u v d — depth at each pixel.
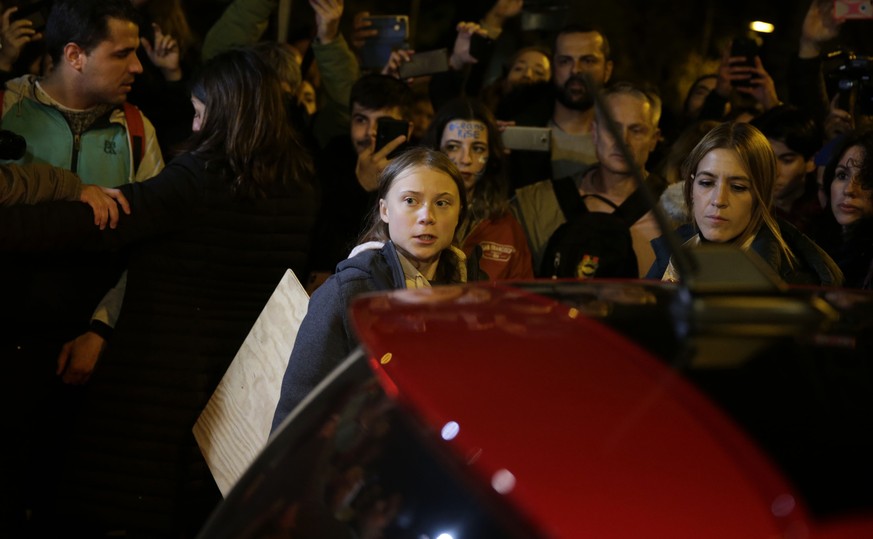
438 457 1.36
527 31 6.51
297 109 4.90
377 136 4.42
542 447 1.32
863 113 4.56
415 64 5.54
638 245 4.59
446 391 1.44
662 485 1.26
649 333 1.59
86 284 3.71
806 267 3.29
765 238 3.21
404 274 2.89
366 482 1.45
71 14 3.73
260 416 3.14
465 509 1.29
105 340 3.76
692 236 3.38
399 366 1.52
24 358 3.64
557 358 1.51
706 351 1.52
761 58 5.82
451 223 2.95
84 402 3.55
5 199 3.25
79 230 3.32
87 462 3.52
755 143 3.20
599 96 1.73
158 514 3.51
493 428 1.36
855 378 1.48
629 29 8.48
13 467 3.64
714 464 1.29
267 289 3.64
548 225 4.71
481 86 6.12
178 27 5.14
